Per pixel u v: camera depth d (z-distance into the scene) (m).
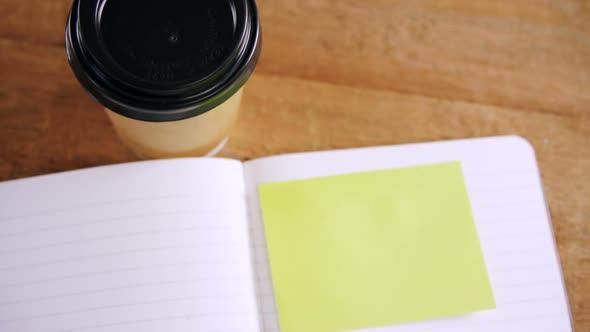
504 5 0.50
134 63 0.37
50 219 0.44
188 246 0.44
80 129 0.47
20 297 0.43
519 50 0.50
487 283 0.45
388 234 0.45
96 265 0.43
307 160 0.46
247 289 0.44
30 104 0.47
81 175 0.44
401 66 0.49
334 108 0.48
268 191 0.45
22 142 0.46
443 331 0.44
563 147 0.48
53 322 0.43
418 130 0.48
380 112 0.48
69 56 0.39
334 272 0.45
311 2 0.49
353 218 0.45
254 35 0.39
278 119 0.48
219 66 0.38
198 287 0.43
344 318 0.44
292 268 0.44
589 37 0.50
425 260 0.45
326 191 0.45
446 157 0.47
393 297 0.45
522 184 0.47
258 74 0.48
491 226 0.46
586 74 0.49
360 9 0.50
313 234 0.45
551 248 0.46
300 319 0.44
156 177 0.44
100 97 0.38
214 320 0.43
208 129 0.43
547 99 0.49
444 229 0.46
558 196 0.47
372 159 0.46
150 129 0.41
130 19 0.38
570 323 0.45
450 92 0.49
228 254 0.44
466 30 0.50
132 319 0.43
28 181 0.44
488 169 0.47
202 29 0.38
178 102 0.38
